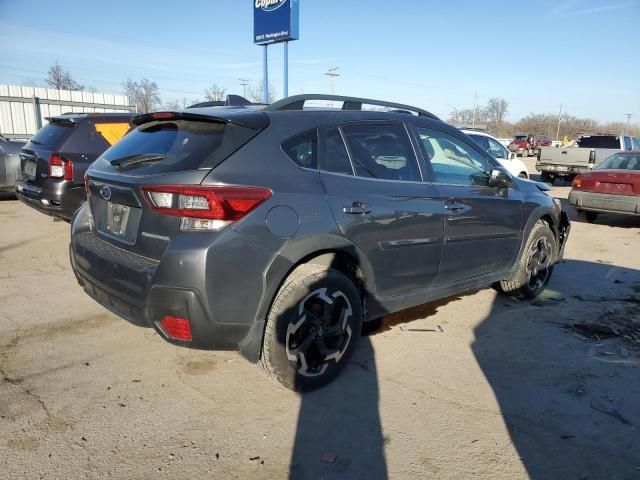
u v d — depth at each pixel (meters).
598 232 9.33
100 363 3.54
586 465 2.58
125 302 2.91
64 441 2.66
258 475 2.46
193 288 2.66
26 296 4.86
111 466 2.48
